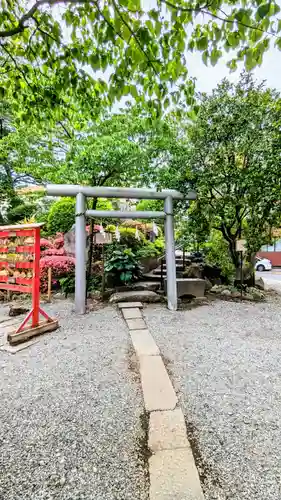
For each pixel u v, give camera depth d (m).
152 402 1.93
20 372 2.44
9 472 1.36
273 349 2.98
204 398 2.00
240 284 5.86
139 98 2.00
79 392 2.10
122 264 5.62
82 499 1.21
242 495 1.22
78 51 1.84
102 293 5.20
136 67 1.80
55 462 1.42
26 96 2.18
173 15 1.56
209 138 4.99
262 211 4.96
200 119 4.92
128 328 3.66
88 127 5.22
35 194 9.98
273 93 5.04
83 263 4.47
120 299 5.00
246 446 1.52
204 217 5.36
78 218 4.52
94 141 5.00
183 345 3.07
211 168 4.92
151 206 7.71
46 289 5.76
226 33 1.56
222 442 1.55
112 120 5.14
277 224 5.38
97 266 6.25
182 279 5.50
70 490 1.26
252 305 5.04
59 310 4.56
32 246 3.51
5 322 4.03
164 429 1.64
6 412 1.85
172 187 4.91
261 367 2.53
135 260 5.97
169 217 4.87
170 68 1.81
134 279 6.07
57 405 1.93
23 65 2.01
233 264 6.34
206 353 2.85
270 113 4.74
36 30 1.77
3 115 8.36
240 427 1.68
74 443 1.55
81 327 3.72
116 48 1.82
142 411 1.85
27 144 6.25
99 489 1.26
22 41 1.88
